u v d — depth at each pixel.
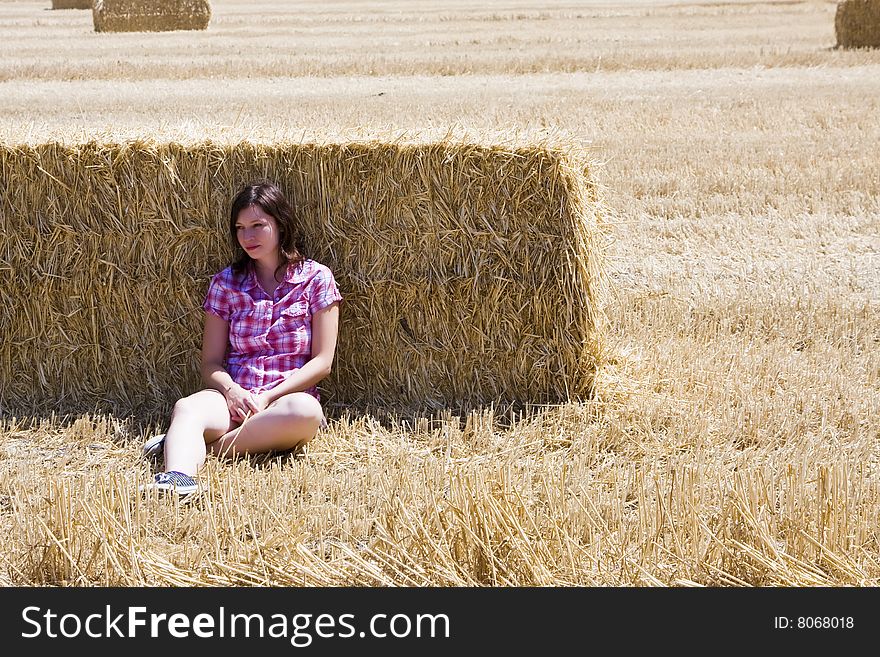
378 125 4.89
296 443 4.03
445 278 4.51
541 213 4.39
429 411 4.55
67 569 3.08
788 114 11.77
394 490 3.47
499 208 4.42
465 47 19.31
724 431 4.14
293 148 4.46
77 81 15.30
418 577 2.98
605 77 15.53
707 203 8.08
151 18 24.33
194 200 4.52
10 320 4.62
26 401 4.68
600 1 37.03
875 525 3.21
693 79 15.14
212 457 3.91
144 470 3.87
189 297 4.61
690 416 4.27
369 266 4.54
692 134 10.76
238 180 4.50
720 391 4.50
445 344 4.58
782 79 14.89
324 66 16.38
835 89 13.54
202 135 4.61
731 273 6.45
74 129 4.74
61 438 4.24
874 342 5.23
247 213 4.19
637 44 19.59
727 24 24.86
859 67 15.95
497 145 4.37
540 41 20.31
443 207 4.45
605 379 4.62
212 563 3.07
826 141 10.25
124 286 4.59
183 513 3.45
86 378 4.70
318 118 11.28
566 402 4.52
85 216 4.53
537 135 4.50
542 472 3.79
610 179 8.81
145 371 4.68
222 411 4.00
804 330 5.38
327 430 4.24
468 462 3.93
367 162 4.45
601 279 4.66
